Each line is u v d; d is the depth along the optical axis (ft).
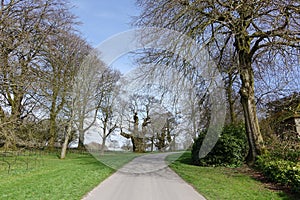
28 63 44.42
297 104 47.16
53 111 62.44
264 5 30.55
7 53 38.81
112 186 24.12
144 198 19.76
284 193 22.06
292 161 28.32
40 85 43.14
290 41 30.32
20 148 48.85
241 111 62.13
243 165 38.09
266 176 28.78
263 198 20.42
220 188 23.66
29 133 47.26
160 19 34.94
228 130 41.37
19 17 45.29
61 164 43.45
